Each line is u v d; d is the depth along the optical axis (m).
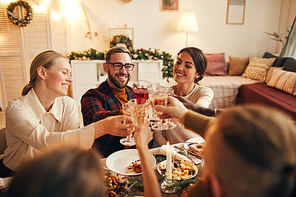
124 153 1.33
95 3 5.02
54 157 0.38
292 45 4.65
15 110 1.28
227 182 0.43
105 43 5.20
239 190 0.42
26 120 1.24
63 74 1.35
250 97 4.01
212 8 5.20
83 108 1.59
